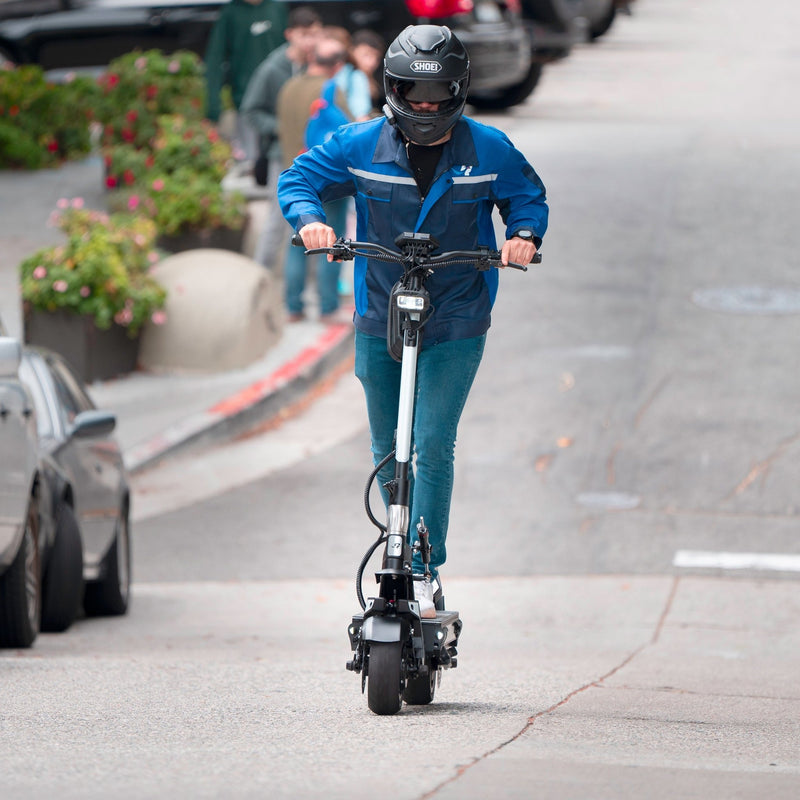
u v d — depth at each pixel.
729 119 92.00
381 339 19.28
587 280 63.75
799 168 77.44
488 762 15.39
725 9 163.00
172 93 70.75
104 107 71.31
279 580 40.44
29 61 82.50
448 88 17.91
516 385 54.41
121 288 53.78
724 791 14.30
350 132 18.75
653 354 56.31
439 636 18.84
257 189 70.00
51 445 32.84
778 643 33.69
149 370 56.66
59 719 18.59
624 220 70.19
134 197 63.28
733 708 21.80
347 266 65.25
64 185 74.00
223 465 50.12
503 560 41.41
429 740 16.80
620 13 153.62
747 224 68.94
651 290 62.47
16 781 14.45
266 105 59.38
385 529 18.59
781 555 41.34
